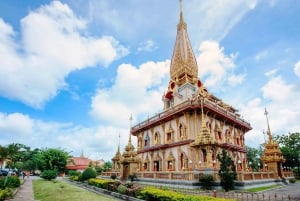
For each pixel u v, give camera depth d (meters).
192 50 45.97
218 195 18.00
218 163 25.17
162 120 35.91
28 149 71.19
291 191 21.81
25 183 34.84
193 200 11.55
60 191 22.83
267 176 30.28
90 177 32.47
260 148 57.81
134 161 32.88
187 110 31.06
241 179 22.98
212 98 40.28
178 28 49.38
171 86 42.78
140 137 42.72
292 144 52.09
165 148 34.69
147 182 27.94
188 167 28.81
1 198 18.55
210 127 32.16
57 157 54.12
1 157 32.53
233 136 38.09
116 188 19.97
